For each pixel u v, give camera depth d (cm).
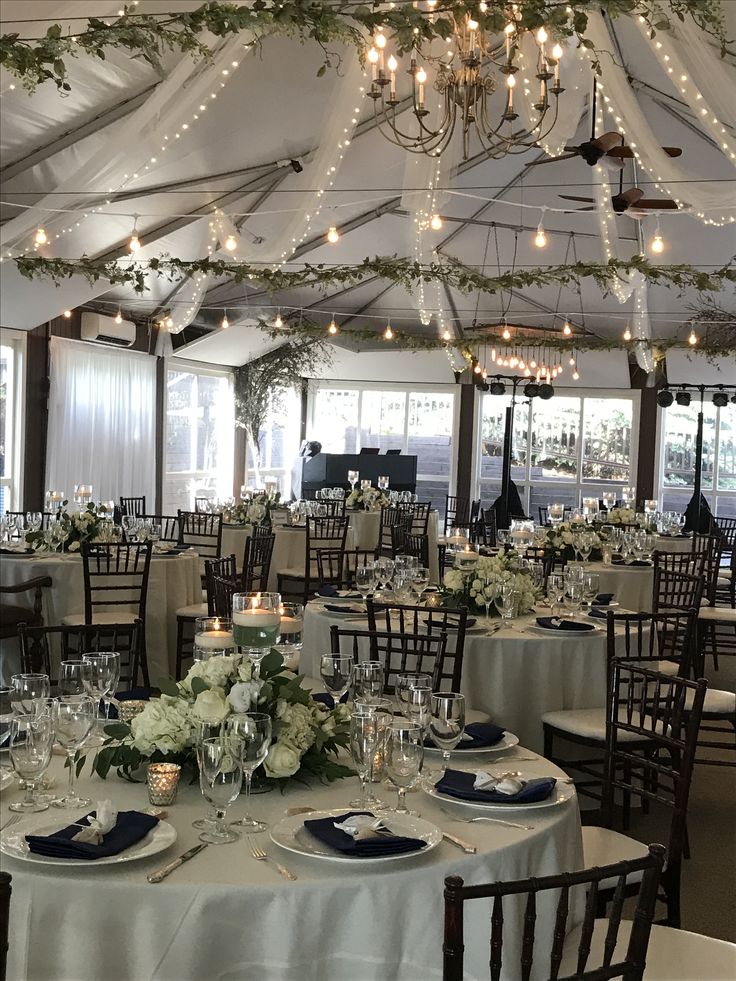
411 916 221
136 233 1008
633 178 1061
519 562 593
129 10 602
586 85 769
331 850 223
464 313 1543
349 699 341
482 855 228
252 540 803
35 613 683
